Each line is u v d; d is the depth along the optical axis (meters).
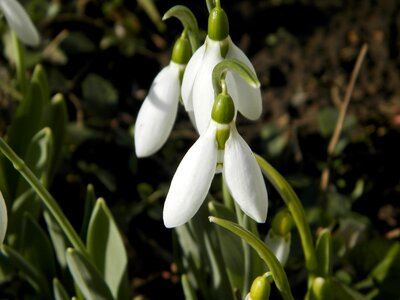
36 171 0.30
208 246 0.27
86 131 0.41
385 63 0.46
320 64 0.46
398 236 0.37
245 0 0.50
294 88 0.45
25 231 0.29
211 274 0.28
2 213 0.21
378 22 0.48
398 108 0.43
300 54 0.47
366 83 0.45
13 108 0.43
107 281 0.28
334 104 0.44
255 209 0.20
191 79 0.22
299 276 0.33
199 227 0.27
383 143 0.42
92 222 0.27
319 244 0.25
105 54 0.47
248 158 0.20
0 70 0.45
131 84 0.47
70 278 0.30
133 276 0.37
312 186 0.37
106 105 0.42
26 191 0.30
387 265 0.31
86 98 0.42
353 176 0.40
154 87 0.24
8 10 0.28
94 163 0.41
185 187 0.19
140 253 0.38
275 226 0.25
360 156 0.41
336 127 0.39
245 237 0.21
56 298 0.27
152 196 0.39
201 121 0.21
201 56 0.21
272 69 0.46
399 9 0.48
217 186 0.39
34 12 0.48
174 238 0.29
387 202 0.40
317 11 0.49
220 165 0.20
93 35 0.48
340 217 0.35
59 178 0.39
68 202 0.39
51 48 0.46
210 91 0.21
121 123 0.44
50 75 0.45
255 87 0.19
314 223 0.34
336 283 0.28
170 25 0.50
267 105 0.44
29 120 0.32
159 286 0.36
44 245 0.29
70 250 0.25
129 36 0.49
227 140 0.20
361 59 0.36
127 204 0.39
